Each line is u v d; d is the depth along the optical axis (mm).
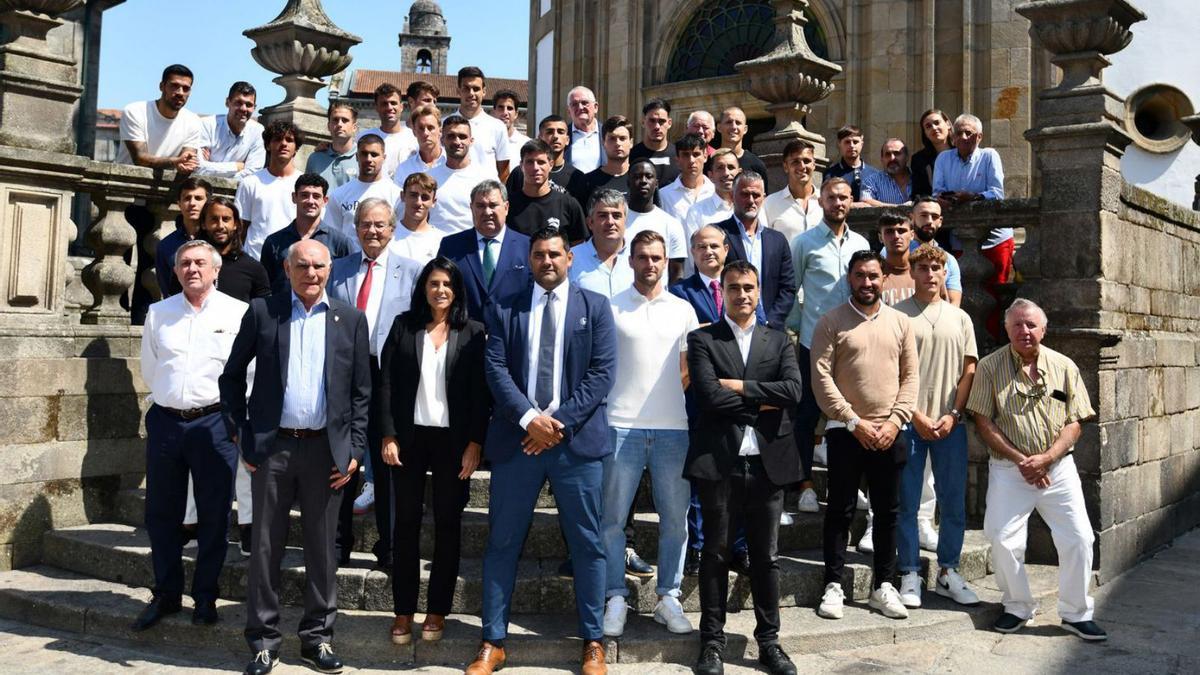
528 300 4676
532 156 5879
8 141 5887
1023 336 5332
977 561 5926
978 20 12297
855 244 5918
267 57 8398
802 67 7934
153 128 6809
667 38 15125
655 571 5172
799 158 6391
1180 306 7926
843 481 5148
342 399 4578
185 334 4969
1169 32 11672
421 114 6719
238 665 4621
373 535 5590
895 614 5109
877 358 5074
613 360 4602
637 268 4809
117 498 6355
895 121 12734
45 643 4910
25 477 5941
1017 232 10148
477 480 5883
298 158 8273
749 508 4609
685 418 4805
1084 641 5109
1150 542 7066
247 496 5438
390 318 5348
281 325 4582
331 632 4613
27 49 5973
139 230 7387
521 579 5105
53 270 6152
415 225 5852
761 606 4605
